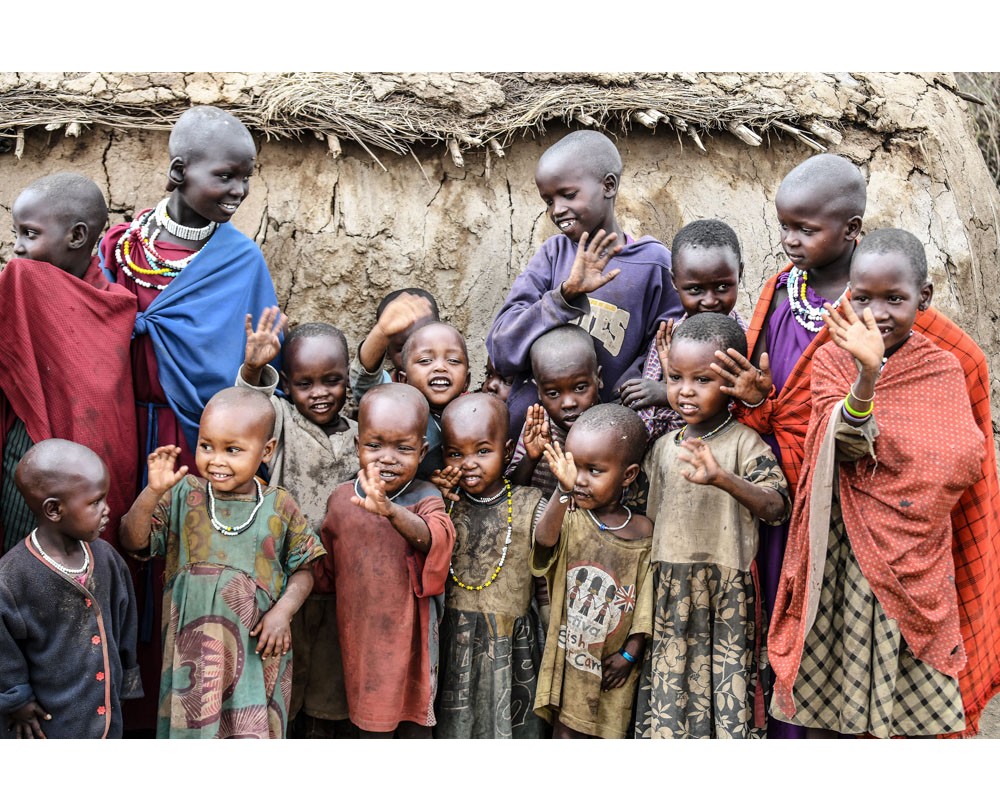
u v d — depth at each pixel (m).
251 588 4.39
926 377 4.35
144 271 5.09
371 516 4.61
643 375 5.29
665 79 6.71
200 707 4.28
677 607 4.55
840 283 4.79
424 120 6.39
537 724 4.77
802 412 4.64
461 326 6.44
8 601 4.14
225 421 4.36
